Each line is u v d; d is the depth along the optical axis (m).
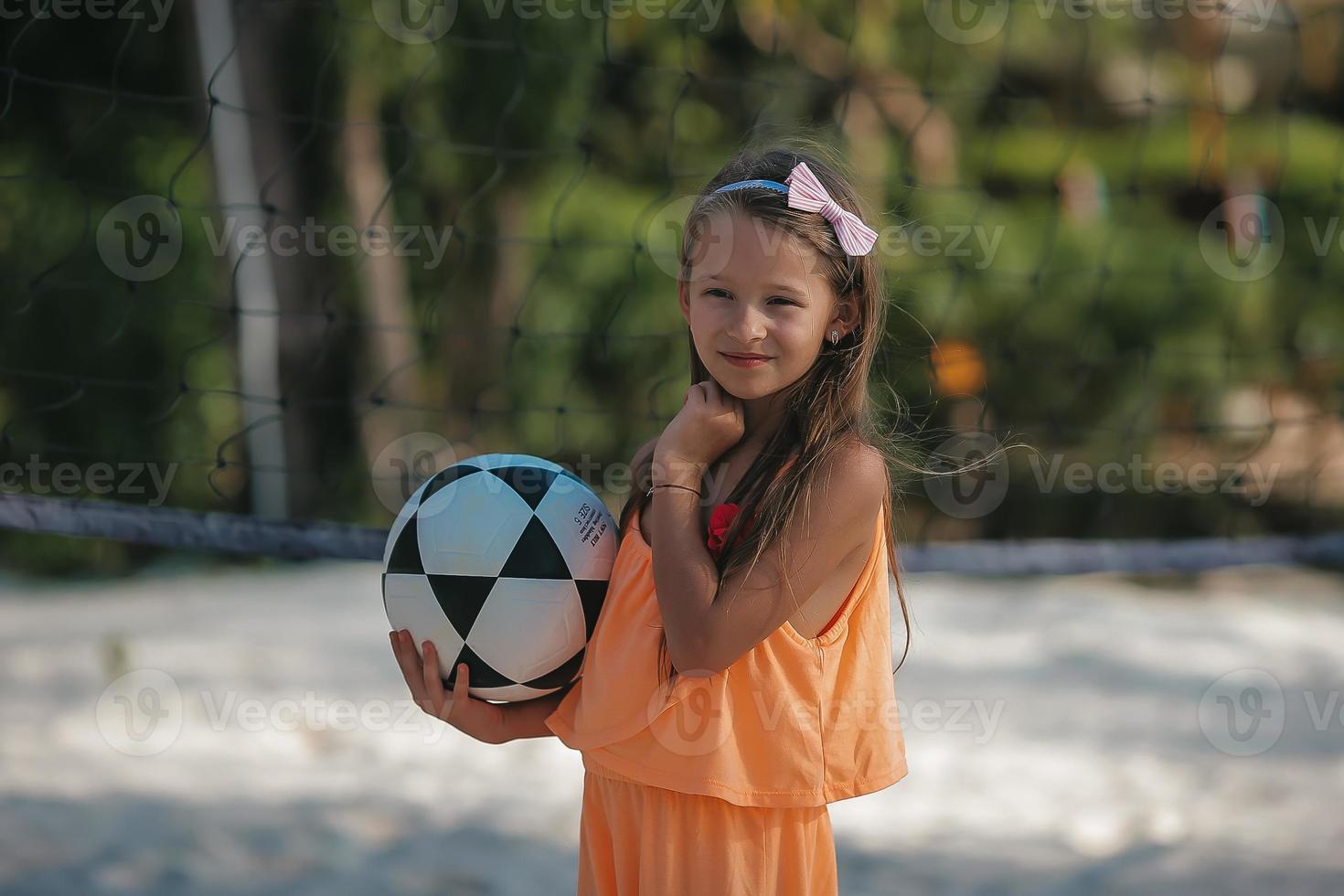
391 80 19.30
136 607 15.89
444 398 20.97
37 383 18.34
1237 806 9.32
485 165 20.28
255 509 18.89
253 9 18.33
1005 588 17.55
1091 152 22.06
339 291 20.16
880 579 4.47
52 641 13.85
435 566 4.35
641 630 4.26
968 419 17.53
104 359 18.41
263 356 18.91
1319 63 24.56
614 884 4.50
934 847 8.49
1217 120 21.34
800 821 4.27
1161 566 7.96
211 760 9.96
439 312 21.00
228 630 14.36
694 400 4.21
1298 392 19.44
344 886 7.62
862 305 4.37
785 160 4.36
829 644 4.30
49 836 8.32
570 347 19.66
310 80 19.28
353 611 15.49
